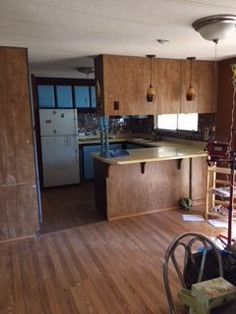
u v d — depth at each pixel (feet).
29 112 10.58
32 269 9.02
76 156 19.11
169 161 13.92
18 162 10.68
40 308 7.24
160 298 7.48
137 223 12.59
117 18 7.18
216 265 5.87
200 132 15.51
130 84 12.30
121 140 20.18
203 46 10.50
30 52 11.12
